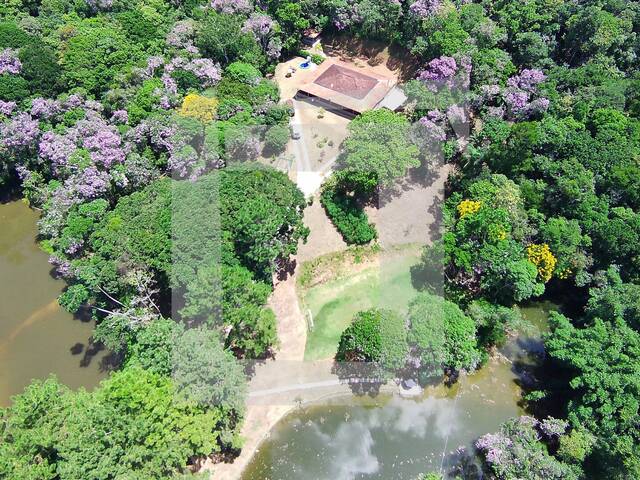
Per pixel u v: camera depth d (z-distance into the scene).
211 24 76.38
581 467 43.25
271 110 68.44
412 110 71.06
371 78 79.56
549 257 53.06
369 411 51.47
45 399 41.28
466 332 48.75
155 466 40.50
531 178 61.91
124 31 77.94
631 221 54.41
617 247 53.84
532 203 58.09
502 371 54.34
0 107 65.81
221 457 48.88
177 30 77.44
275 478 47.94
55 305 60.34
